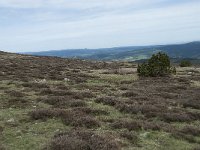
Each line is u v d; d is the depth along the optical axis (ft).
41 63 222.28
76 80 124.77
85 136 46.70
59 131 51.03
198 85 121.08
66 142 43.32
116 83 123.65
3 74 132.46
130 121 58.03
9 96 80.02
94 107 70.44
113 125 55.06
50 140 46.42
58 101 74.59
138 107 68.90
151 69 148.36
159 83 122.83
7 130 51.47
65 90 93.76
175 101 82.12
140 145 46.62
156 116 64.90
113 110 68.80
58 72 155.74
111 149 42.16
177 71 185.78
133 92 91.25
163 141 49.49
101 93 93.40
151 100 81.35
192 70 193.47
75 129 52.11
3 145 44.24
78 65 228.02
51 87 101.14
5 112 63.26
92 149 42.14
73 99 77.71
